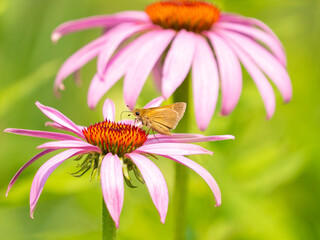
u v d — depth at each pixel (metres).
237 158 0.56
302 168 0.57
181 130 0.50
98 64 0.50
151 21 0.54
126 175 0.44
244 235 0.54
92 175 0.44
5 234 0.59
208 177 0.43
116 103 0.56
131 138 0.44
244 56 0.51
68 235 0.53
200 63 0.50
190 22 0.52
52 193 0.52
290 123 0.59
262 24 0.55
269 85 0.50
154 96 0.57
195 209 0.55
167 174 0.56
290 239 0.53
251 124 0.57
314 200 0.57
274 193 0.57
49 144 0.43
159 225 0.55
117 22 0.54
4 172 0.59
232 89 0.49
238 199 0.53
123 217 0.56
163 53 0.52
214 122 0.56
